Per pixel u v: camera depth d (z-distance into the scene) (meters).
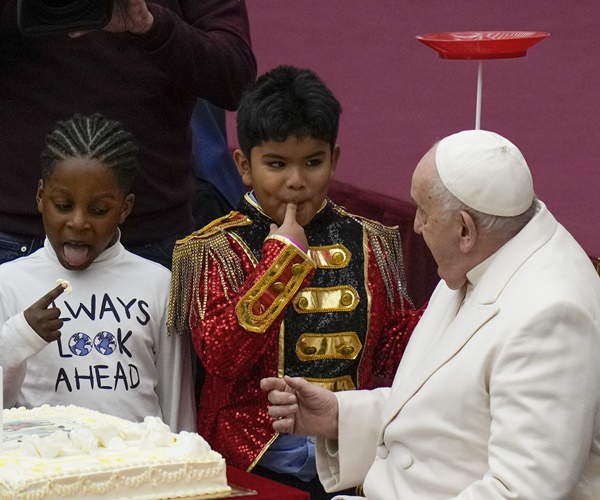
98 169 12.11
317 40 29.84
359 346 12.27
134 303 12.59
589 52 29.09
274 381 11.23
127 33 12.92
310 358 12.10
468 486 10.29
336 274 12.27
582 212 23.08
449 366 10.40
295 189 11.82
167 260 14.10
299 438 12.35
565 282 10.15
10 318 12.07
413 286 17.52
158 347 12.71
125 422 10.90
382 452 11.12
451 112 26.83
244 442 12.05
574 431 9.74
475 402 10.23
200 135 16.42
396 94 27.42
